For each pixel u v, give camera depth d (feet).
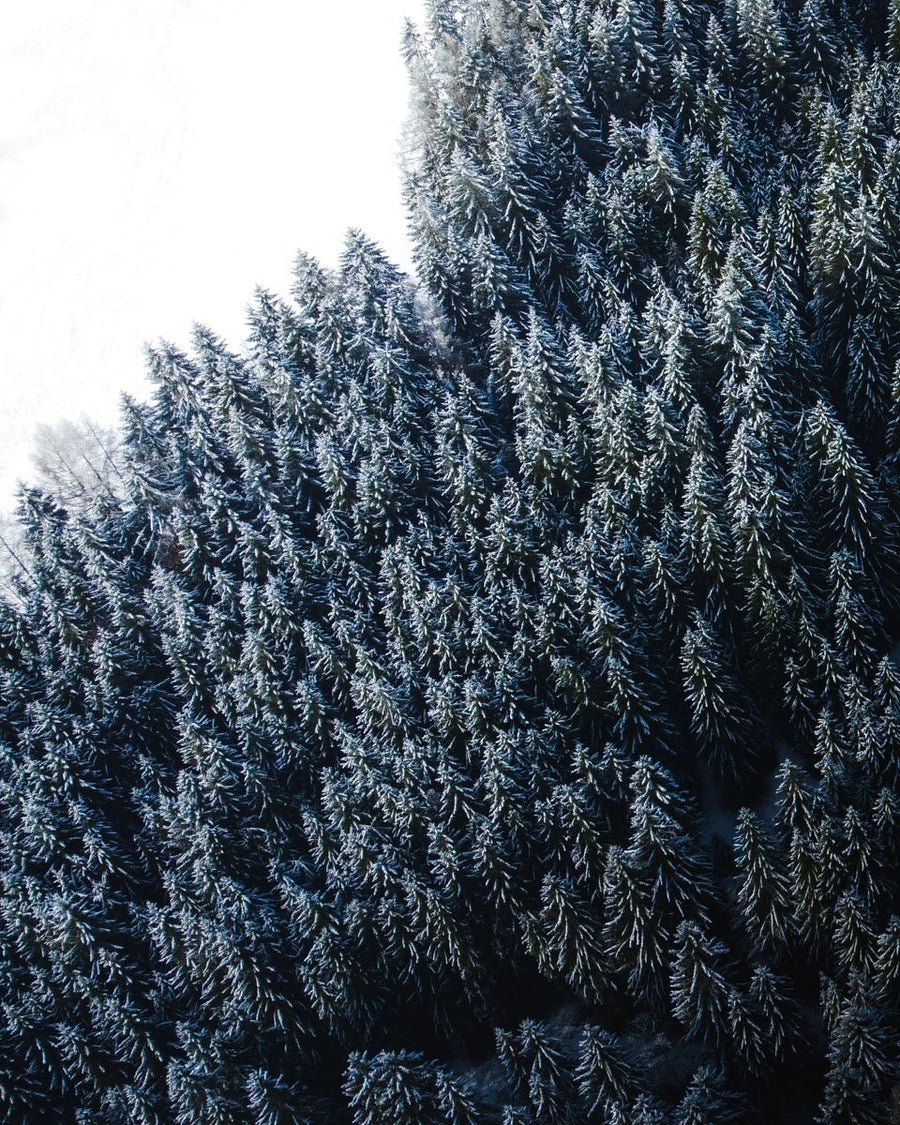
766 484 149.69
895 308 173.88
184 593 192.44
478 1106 125.59
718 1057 127.13
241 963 143.64
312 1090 148.46
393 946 147.54
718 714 147.43
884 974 117.91
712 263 193.88
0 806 184.65
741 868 138.31
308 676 180.45
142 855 173.88
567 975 142.00
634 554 163.73
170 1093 135.33
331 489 194.29
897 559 158.71
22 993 160.04
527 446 182.19
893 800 124.67
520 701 158.51
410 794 154.92
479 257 203.92
